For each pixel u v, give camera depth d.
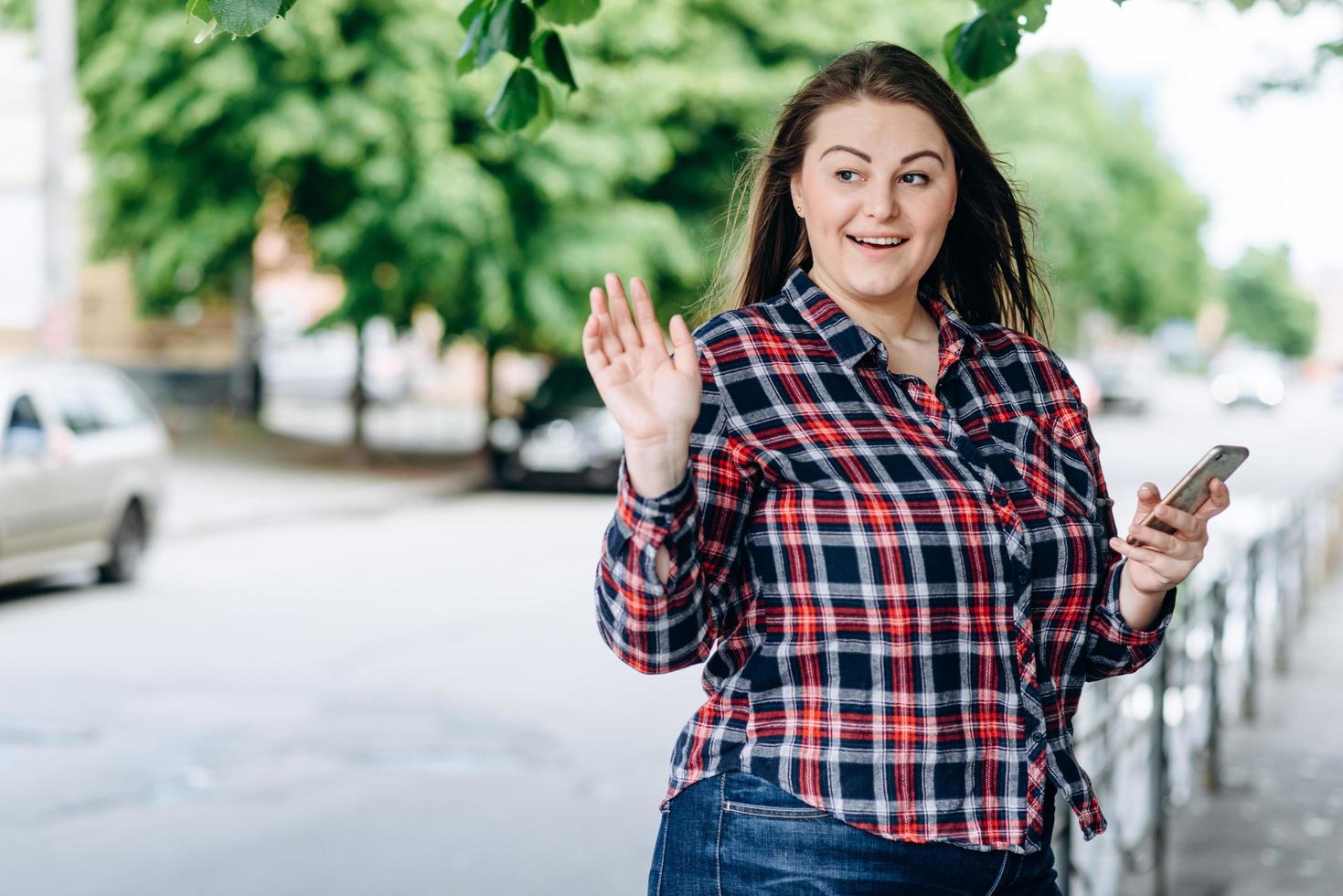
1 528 10.50
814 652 2.06
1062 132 38.09
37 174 30.69
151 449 12.27
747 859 2.08
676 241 19.61
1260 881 5.02
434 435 28.52
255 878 5.23
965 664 2.06
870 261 2.22
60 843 5.62
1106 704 4.51
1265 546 9.02
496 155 18.45
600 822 5.91
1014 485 2.21
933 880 2.05
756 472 2.10
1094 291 52.78
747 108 19.70
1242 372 54.41
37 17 15.45
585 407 19.69
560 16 3.05
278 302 36.66
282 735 7.25
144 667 8.81
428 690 8.25
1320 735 7.30
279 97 17.58
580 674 8.67
